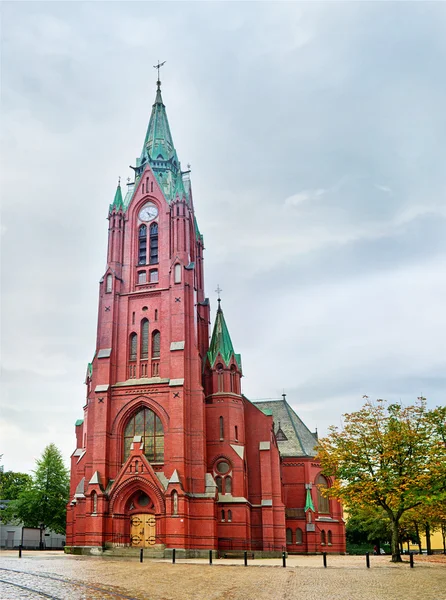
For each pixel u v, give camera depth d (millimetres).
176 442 61281
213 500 60281
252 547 66625
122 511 60406
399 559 49781
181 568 40875
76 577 31625
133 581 30391
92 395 67125
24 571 34688
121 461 63969
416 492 46875
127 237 74000
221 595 24875
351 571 39000
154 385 64938
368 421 50156
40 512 87188
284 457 82688
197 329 74125
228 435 67125
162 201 74375
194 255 78875
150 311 69500
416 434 48188
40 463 90562
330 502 83125
